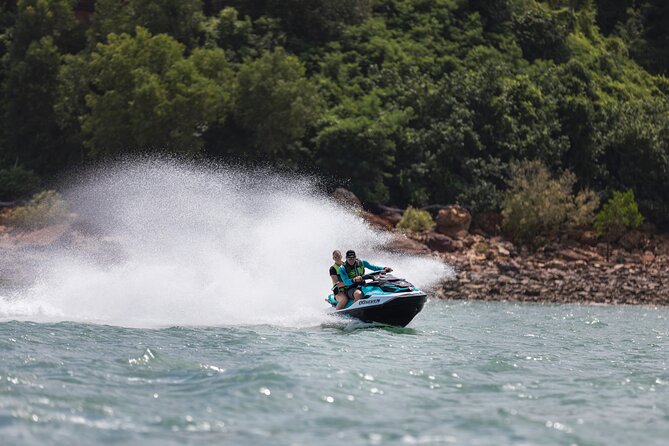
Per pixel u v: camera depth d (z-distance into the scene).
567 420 21.47
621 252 111.62
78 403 21.69
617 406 23.39
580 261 103.69
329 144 114.56
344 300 41.88
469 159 119.81
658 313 69.38
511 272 90.56
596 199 111.62
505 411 22.23
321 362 28.80
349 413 21.59
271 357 29.64
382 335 38.59
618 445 19.22
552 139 126.75
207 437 19.09
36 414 20.36
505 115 125.12
